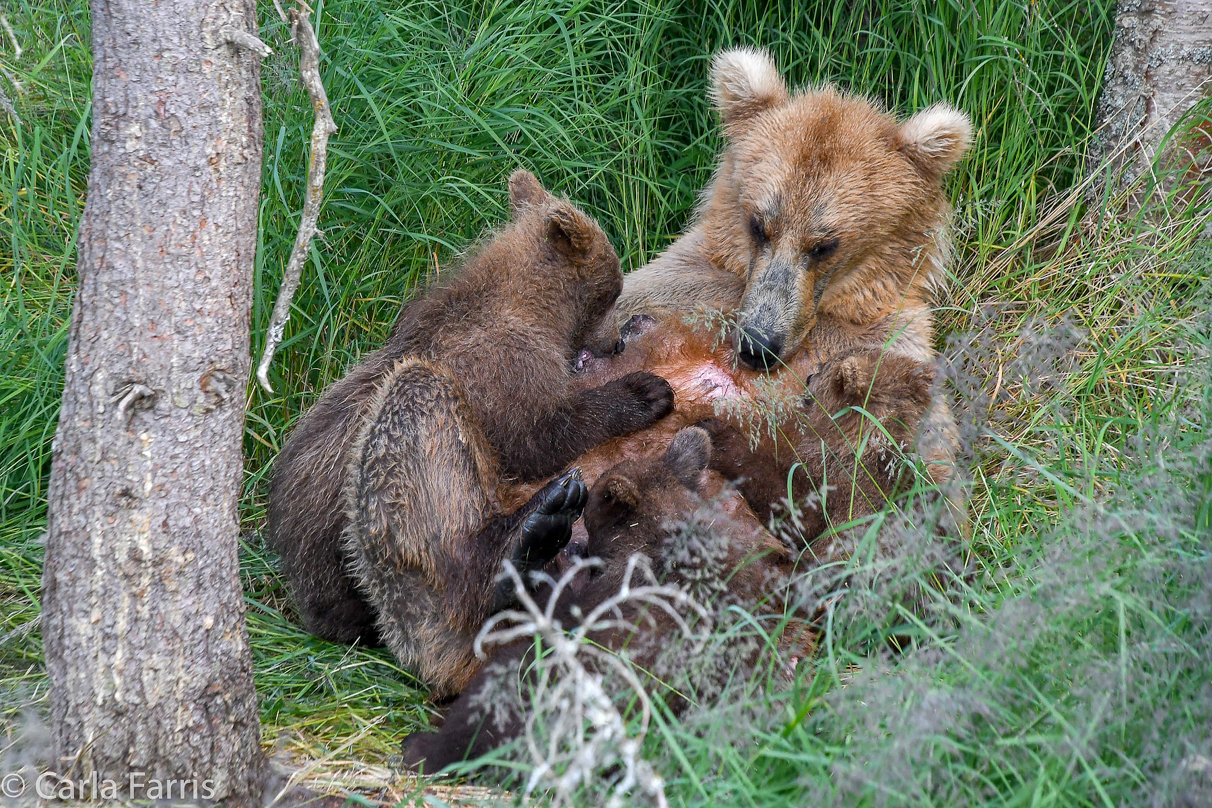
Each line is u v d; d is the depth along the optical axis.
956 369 11.17
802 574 8.01
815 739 6.48
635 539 8.34
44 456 10.17
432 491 8.41
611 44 14.10
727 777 6.46
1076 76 13.70
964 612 7.35
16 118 10.82
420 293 10.27
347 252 12.16
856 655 7.32
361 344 12.05
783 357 10.30
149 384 6.30
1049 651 6.77
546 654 7.19
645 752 6.53
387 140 11.49
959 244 13.01
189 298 6.35
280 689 8.36
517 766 6.12
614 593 7.93
